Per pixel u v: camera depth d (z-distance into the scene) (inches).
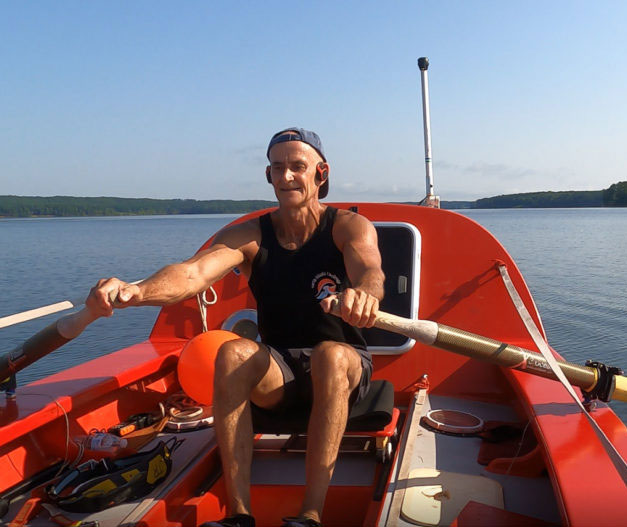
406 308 138.8
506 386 131.2
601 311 573.6
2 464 94.3
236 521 79.0
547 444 84.1
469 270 141.6
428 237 143.7
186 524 92.7
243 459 86.0
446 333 91.6
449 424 116.4
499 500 88.4
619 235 1941.4
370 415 97.8
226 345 89.8
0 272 1008.9
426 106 185.0
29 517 88.7
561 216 4872.0
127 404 121.2
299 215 104.1
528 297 139.3
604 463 77.8
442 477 95.0
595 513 65.7
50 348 96.2
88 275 955.3
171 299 95.2
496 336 139.2
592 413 104.4
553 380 112.8
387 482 94.4
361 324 84.8
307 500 82.0
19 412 94.9
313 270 103.6
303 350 101.0
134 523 83.9
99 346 453.7
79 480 94.2
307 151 103.3
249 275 112.5
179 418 120.6
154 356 130.8
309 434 86.0
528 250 1342.3
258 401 94.4
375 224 143.3
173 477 98.0
